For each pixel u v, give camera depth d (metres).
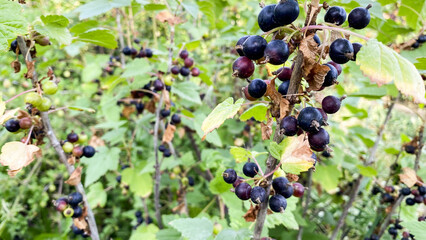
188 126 0.45
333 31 0.15
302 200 0.53
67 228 0.37
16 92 0.54
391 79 0.12
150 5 0.34
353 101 0.41
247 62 0.15
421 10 0.28
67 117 0.63
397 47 0.30
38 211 0.56
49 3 0.41
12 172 0.20
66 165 0.26
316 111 0.14
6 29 0.18
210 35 0.65
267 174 0.16
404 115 0.52
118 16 0.48
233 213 0.30
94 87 0.62
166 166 0.43
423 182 0.32
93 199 0.48
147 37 0.73
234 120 0.50
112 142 0.47
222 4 0.50
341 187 0.51
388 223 0.37
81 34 0.26
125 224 0.60
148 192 0.45
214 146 0.55
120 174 0.49
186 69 0.37
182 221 0.23
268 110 0.17
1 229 0.42
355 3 0.19
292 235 0.44
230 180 0.18
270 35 0.17
